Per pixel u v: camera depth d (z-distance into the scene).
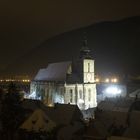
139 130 56.28
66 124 68.44
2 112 65.88
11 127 65.38
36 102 82.06
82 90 144.88
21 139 63.16
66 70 148.00
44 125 63.22
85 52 153.50
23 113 70.44
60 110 73.50
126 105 88.94
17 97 67.88
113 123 63.12
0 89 82.31
